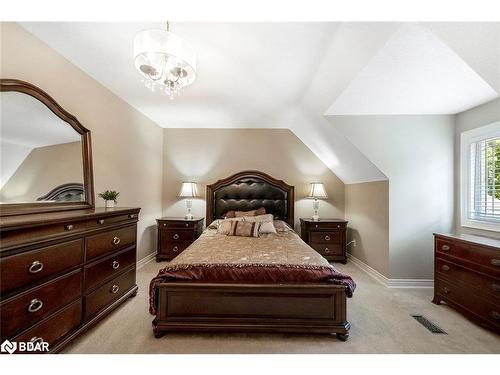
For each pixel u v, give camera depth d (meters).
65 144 2.12
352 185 4.03
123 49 2.04
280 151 4.30
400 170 2.95
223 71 2.35
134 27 1.75
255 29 1.74
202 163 4.32
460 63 1.82
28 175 1.79
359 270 3.54
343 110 2.82
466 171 2.78
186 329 1.80
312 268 1.92
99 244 1.92
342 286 1.82
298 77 2.46
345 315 1.83
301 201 4.32
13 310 1.24
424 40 1.56
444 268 2.37
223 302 1.84
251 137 4.32
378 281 3.12
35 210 1.78
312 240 3.84
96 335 1.83
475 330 1.97
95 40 1.92
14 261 1.25
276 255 2.19
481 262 1.99
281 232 3.40
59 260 1.53
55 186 2.00
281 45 1.92
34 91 1.82
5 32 1.67
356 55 1.86
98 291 1.91
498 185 2.41
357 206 3.84
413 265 2.92
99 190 2.62
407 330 1.96
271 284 1.84
